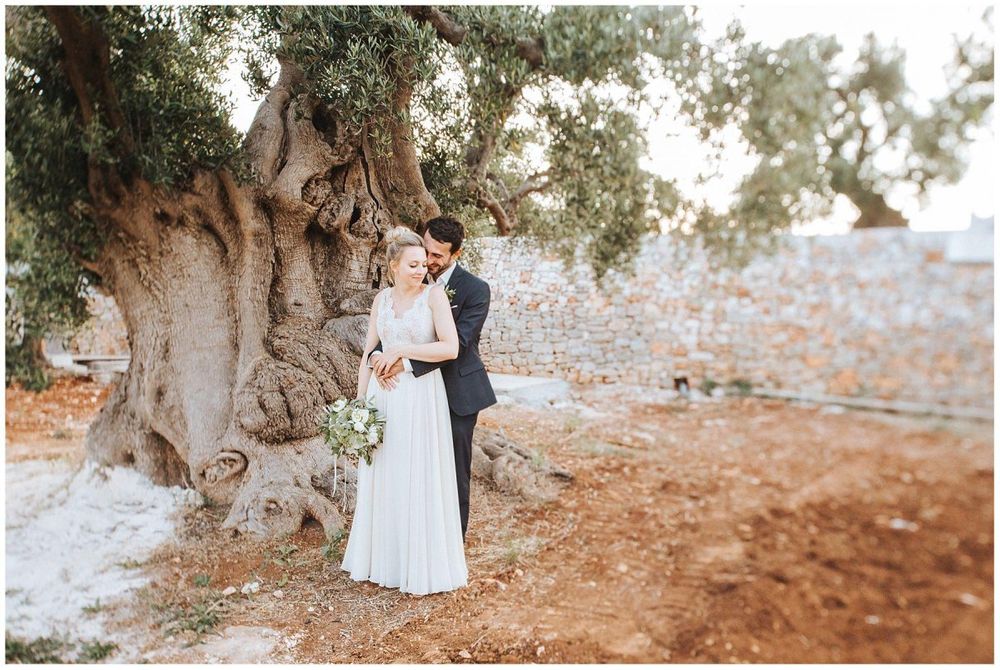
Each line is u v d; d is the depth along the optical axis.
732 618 3.03
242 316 3.91
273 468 3.62
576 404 4.48
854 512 3.57
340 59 3.72
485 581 3.22
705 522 3.65
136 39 3.61
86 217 3.83
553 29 4.29
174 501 3.80
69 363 4.91
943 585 3.19
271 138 3.98
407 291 2.93
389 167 4.23
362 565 3.09
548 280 4.64
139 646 2.72
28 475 4.03
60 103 3.56
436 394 3.00
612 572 3.33
